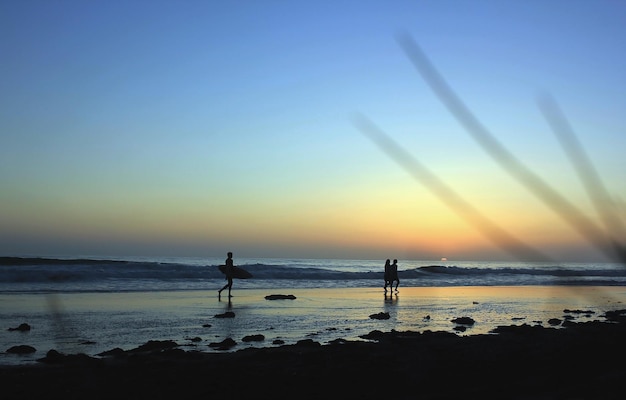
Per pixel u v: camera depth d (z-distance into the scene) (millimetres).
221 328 17000
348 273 44312
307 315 20438
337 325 18109
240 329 16875
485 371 11047
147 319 18547
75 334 15445
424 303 25984
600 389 9109
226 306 22938
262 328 17156
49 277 32312
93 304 22578
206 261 93375
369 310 22453
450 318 20453
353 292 32375
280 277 41969
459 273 52188
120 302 23625
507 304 25922
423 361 11984
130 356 12336
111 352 12875
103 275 34750
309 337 15656
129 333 15797
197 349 13586
